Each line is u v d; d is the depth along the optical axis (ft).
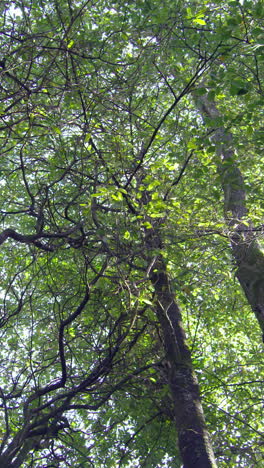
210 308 37.19
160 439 29.45
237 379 35.78
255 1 28.25
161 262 26.18
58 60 25.80
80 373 29.99
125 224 23.25
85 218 23.17
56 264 32.19
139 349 28.73
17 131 24.43
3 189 32.12
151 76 27.02
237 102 33.45
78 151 26.63
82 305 23.77
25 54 24.95
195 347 34.17
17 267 33.63
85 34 26.09
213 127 26.37
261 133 25.85
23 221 34.22
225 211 29.50
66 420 25.77
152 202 22.68
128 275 23.86
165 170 27.81
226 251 27.50
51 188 27.45
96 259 33.55
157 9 24.64
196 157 27.27
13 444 21.70
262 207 28.99
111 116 26.71
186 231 25.13
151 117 29.99
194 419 23.43
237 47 25.11
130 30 25.91
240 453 28.45
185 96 31.73
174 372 25.31
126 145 25.82
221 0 24.32
